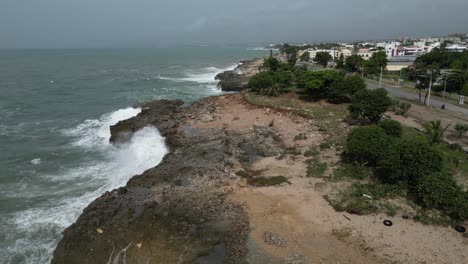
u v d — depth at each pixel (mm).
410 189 27906
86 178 34688
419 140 29219
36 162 38688
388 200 27047
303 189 29328
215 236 23328
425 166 26984
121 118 55594
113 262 21891
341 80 55062
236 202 27359
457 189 25734
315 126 44844
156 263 21500
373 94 43750
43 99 72062
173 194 28609
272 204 27094
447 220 24531
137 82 99188
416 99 60000
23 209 29016
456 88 64062
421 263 20750
